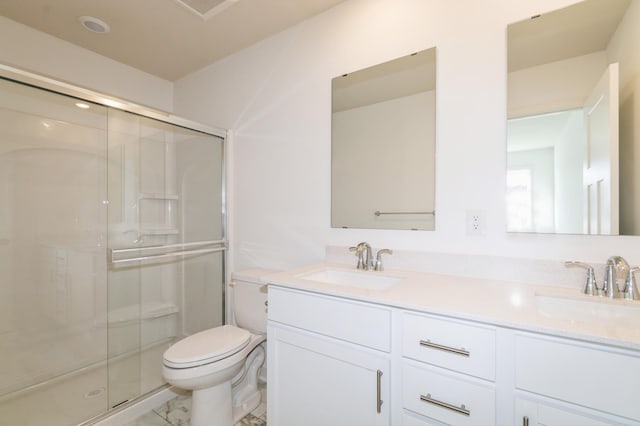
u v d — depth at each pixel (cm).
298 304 122
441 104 141
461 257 134
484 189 131
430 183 144
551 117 119
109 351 208
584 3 114
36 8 173
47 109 186
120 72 236
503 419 81
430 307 91
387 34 158
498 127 128
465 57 135
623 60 108
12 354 175
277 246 199
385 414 100
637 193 105
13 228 177
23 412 162
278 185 199
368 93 163
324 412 114
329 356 113
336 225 174
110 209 212
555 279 116
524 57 124
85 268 202
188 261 237
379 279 144
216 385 148
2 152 172
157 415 170
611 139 109
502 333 81
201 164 229
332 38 176
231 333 166
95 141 205
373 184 161
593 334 70
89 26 190
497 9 128
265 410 173
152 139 229
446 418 89
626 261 104
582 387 72
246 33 200
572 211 115
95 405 167
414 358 95
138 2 169
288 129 194
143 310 226
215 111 237
